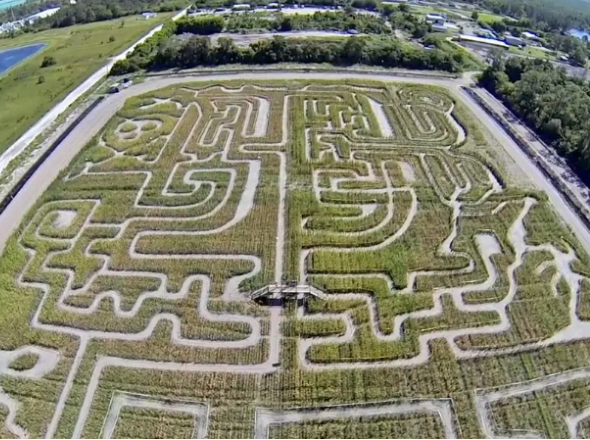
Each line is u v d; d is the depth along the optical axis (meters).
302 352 27.33
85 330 28.38
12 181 40.38
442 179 40.72
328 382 25.84
